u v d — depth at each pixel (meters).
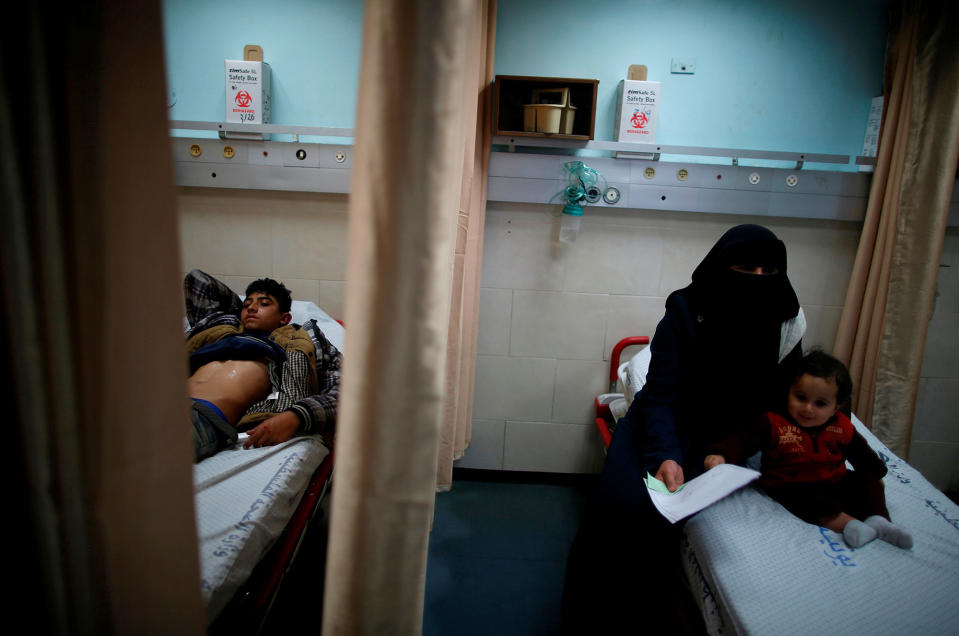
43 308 0.34
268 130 2.15
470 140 1.68
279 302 2.03
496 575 1.95
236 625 1.10
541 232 2.36
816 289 2.36
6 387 0.35
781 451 1.35
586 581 1.36
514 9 2.21
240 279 2.39
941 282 2.32
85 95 0.34
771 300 1.40
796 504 1.31
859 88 2.23
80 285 0.36
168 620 0.44
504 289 2.42
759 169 2.20
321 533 2.03
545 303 2.43
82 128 0.34
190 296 2.04
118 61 0.34
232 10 2.19
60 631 0.38
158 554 0.42
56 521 0.37
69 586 0.38
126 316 0.37
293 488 1.39
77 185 0.34
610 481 1.38
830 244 2.32
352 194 0.51
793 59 2.22
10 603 0.37
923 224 2.03
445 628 1.69
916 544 1.20
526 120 2.11
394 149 0.49
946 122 1.95
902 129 2.06
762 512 1.30
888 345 2.14
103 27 0.33
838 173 2.20
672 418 1.43
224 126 2.14
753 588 1.07
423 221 0.50
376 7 0.47
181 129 2.19
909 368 2.11
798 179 2.21
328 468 1.68
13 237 0.33
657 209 2.26
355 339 0.53
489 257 2.39
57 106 0.33
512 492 2.53
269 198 2.31
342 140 2.29
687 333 1.45
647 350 2.20
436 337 0.55
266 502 1.25
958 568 1.12
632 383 2.02
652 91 2.18
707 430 1.51
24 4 0.31
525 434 2.58
